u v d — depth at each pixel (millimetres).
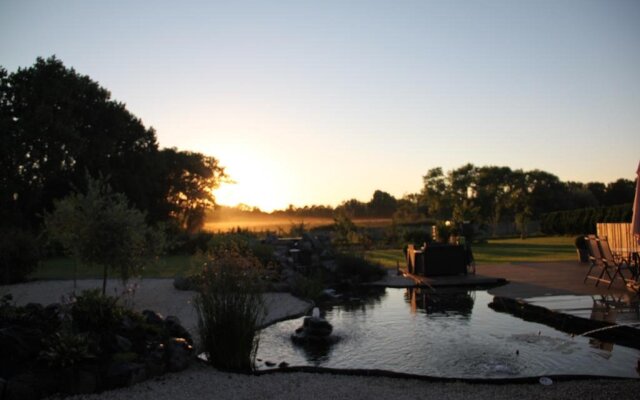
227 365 5938
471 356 6227
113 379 5098
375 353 6562
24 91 29156
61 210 9117
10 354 5062
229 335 5957
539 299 9352
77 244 8992
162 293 11914
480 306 9898
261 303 6484
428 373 5621
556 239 36719
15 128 28156
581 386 4918
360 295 12164
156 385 5199
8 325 5648
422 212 64375
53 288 13297
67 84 30516
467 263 14406
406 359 6211
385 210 60406
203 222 51156
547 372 5504
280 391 5004
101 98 33219
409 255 15562
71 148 29438
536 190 62094
